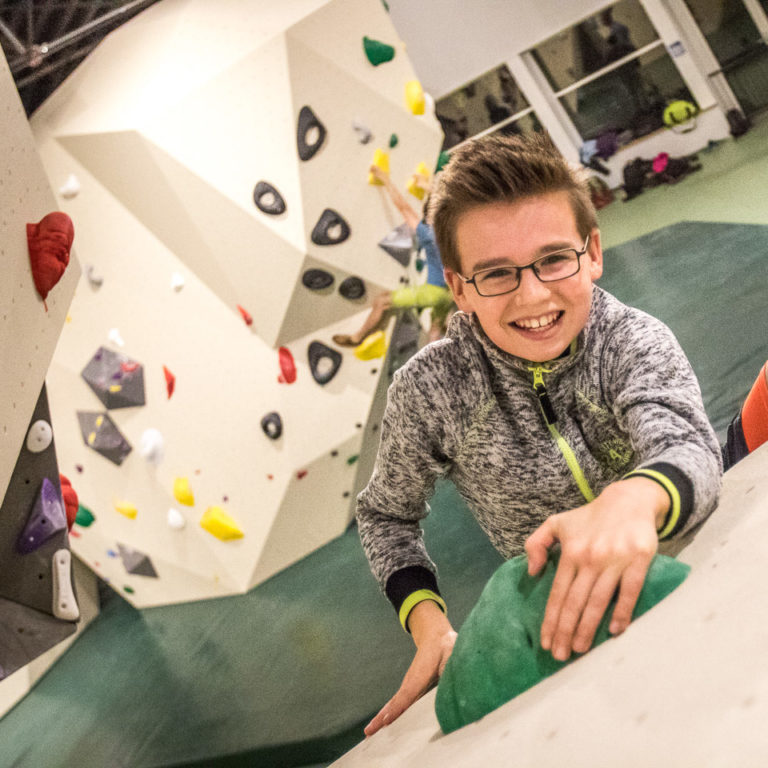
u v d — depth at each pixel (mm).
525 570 624
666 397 757
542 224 744
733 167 6133
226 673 2916
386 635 2684
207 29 3312
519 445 915
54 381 3367
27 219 1149
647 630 457
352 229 3355
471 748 487
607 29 6969
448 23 7129
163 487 3408
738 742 289
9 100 1165
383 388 3596
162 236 3199
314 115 3271
